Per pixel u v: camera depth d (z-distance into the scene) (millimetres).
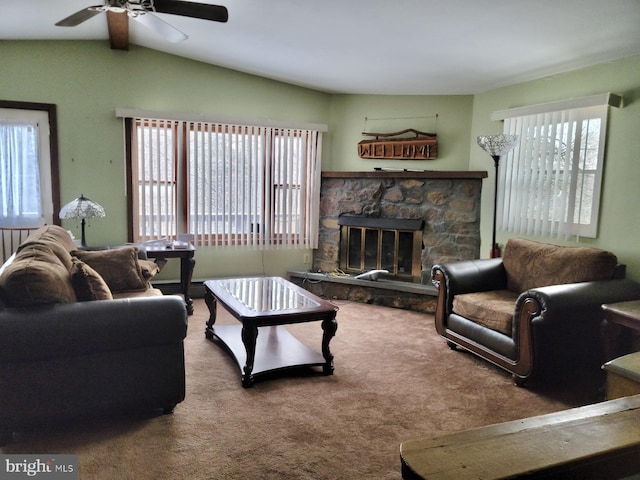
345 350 3586
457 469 695
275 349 3367
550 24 3020
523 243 3807
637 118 3301
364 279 5008
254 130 5125
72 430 2367
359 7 3102
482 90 4715
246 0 3230
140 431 2363
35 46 4418
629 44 3184
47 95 4496
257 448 2225
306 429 2408
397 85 4883
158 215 4871
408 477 704
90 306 2307
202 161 4965
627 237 3381
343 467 2092
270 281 3855
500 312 3164
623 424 841
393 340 3834
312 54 4211
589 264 3215
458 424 2492
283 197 5316
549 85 3998
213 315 3768
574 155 3695
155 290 3535
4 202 4438
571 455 736
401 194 5055
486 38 3373
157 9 2846
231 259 5309
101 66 4633
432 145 5000
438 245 4895
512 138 3928
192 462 2100
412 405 2699
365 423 2480
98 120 4664
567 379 3029
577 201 3713
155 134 4805
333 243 5496
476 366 3312
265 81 5195
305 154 5371
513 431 808
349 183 5340
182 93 4906
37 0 3438
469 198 4727
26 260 2406
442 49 3693
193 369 3150
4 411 2213
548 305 2803
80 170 4656
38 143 4504
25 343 2154
